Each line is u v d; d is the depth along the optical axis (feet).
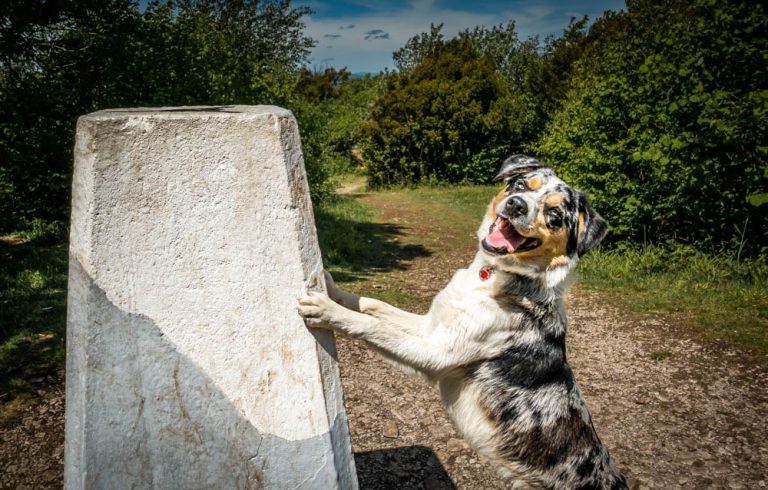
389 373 17.79
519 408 9.25
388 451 13.56
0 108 24.43
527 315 9.54
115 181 6.07
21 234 31.22
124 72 29.55
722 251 30.55
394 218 55.36
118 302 6.24
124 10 29.40
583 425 9.51
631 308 25.12
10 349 16.75
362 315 8.14
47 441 12.93
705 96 27.99
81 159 6.07
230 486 6.74
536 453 9.22
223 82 38.11
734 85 30.86
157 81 32.09
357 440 14.01
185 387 6.55
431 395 16.42
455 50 96.48
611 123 35.24
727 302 24.95
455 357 8.92
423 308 24.73
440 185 85.56
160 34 33.01
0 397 14.34
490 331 9.14
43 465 12.17
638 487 12.69
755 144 27.07
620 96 34.73
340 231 42.14
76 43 27.78
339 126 110.93
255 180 6.32
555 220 9.72
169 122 6.14
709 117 27.91
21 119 25.38
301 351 6.65
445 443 14.02
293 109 56.29
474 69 89.04
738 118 26.81
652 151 28.91
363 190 88.53
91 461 6.37
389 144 87.76
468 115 84.69
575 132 38.42
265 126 6.25
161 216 6.25
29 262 25.13
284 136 6.32
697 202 30.09
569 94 60.80
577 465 9.21
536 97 91.76
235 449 6.68
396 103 87.45
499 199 11.06
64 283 22.86
